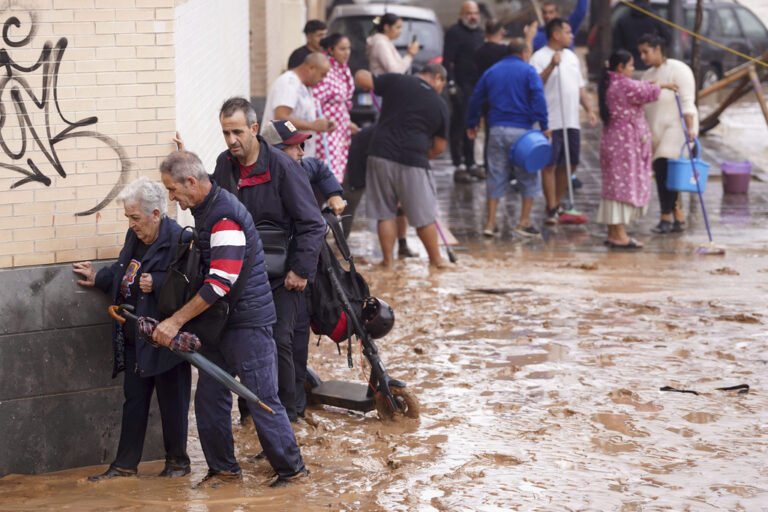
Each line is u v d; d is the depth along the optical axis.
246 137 7.51
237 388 6.97
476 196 18.53
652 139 15.60
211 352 7.21
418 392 9.02
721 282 12.87
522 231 15.70
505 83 15.45
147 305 7.19
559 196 16.72
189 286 6.96
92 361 7.54
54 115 7.33
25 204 7.33
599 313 11.47
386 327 8.46
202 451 7.92
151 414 7.82
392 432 8.12
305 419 8.41
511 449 7.69
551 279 13.07
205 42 10.70
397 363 9.84
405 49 23.55
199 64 10.20
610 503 6.71
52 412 7.49
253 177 7.67
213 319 6.94
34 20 7.23
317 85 13.47
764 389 8.97
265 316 7.13
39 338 7.39
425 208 13.53
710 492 6.87
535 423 8.22
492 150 15.60
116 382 7.62
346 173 14.20
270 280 7.90
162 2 7.47
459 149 19.70
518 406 8.62
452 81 19.50
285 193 7.71
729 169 18.22
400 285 12.81
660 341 10.41
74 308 7.45
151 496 7.03
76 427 7.57
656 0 27.19
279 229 7.79
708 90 20.80
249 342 7.10
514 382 9.21
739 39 27.34
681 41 25.83
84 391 7.55
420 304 11.91
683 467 7.31
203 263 7.00
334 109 13.71
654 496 6.81
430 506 6.72
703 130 21.70
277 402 7.21
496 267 13.80
